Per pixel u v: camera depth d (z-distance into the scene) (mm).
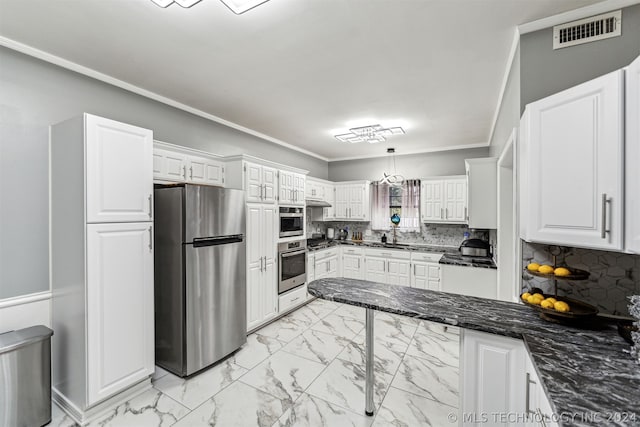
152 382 2303
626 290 1523
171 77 2467
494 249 3875
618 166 1140
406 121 3625
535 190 1474
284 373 2447
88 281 1857
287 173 3836
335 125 3807
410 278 4758
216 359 2572
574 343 1235
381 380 2354
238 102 3027
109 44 1980
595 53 1577
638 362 1072
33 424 1803
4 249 1931
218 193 2613
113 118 2496
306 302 4453
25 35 1874
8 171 1943
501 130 2854
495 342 1387
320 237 5754
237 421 1874
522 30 1759
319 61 2207
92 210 1879
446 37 1896
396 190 5488
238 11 1526
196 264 2404
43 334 1879
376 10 1638
